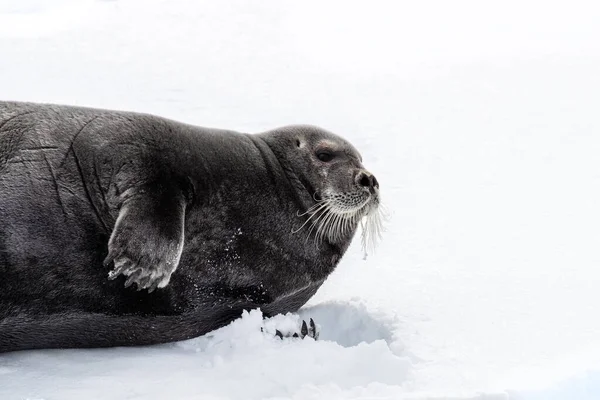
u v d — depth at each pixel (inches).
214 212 983.0
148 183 916.6
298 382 870.4
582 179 1739.7
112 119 948.6
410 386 855.7
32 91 2239.2
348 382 888.3
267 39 3267.7
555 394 853.2
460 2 4215.1
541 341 999.6
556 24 3639.3
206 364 916.6
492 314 1087.6
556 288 1183.6
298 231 1055.0
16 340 916.6
